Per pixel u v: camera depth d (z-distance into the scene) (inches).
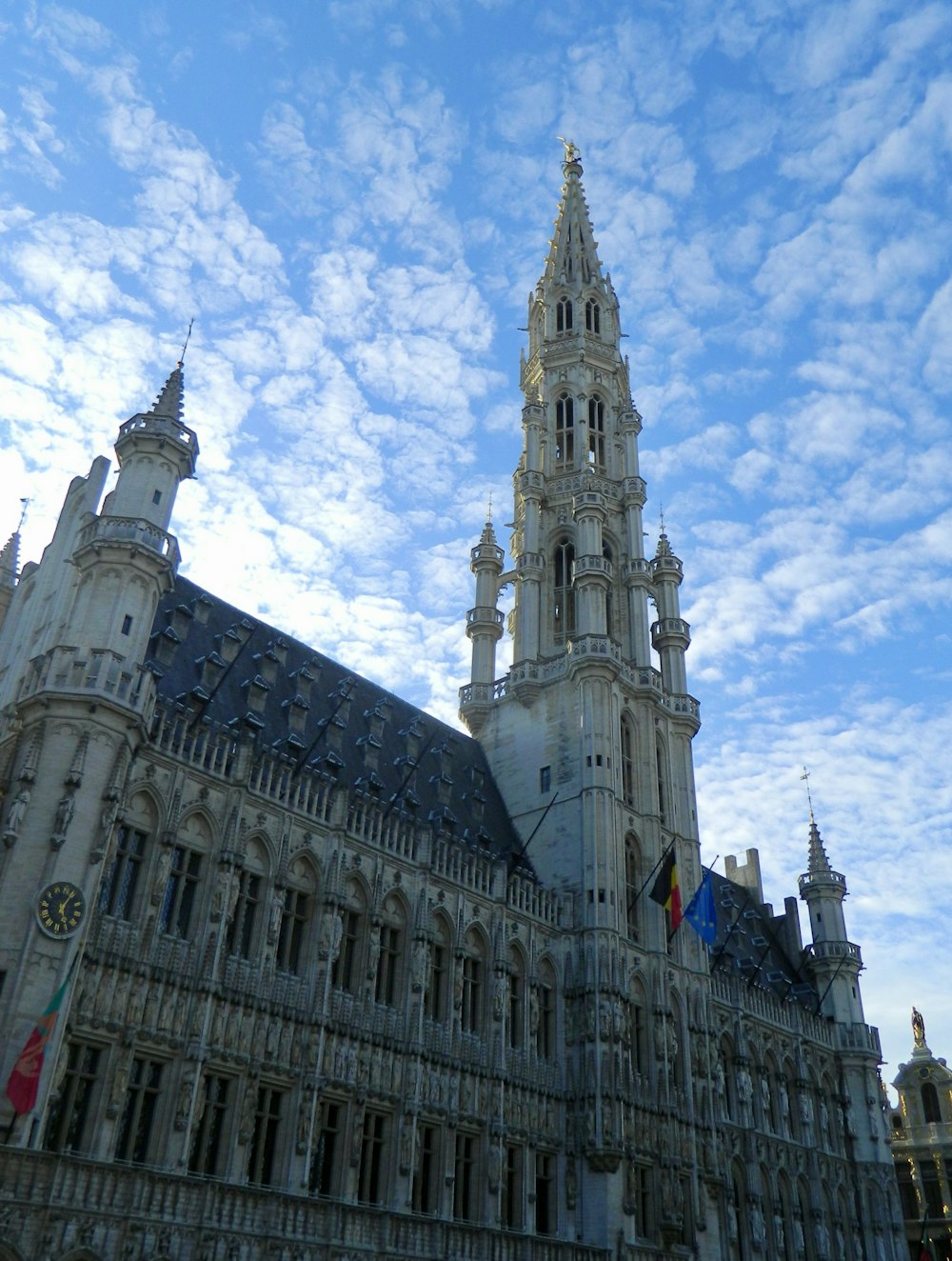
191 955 1587.1
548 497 3041.3
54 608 1795.0
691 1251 2111.2
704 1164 2255.2
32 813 1441.9
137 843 1594.5
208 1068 1545.3
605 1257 1909.4
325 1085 1675.7
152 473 1782.7
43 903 1378.0
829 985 3243.1
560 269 3499.0
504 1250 1736.0
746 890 3636.8
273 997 1672.0
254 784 1771.7
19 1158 1201.4
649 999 2311.8
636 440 3164.4
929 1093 3730.3
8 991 1325.0
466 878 2113.7
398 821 2017.7
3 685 1823.3
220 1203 1381.6
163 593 1740.9
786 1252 2581.2
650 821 2536.9
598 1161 2023.9
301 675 2255.2
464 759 2608.3
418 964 1911.9
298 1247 1445.6
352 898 1882.4
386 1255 1553.9
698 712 2829.7
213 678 2020.2
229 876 1656.0
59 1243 1200.8
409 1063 1828.2
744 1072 2672.2
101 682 1531.7
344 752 2198.6
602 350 3297.2
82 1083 1411.2
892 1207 2952.8
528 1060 2076.8
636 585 2866.6
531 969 2169.0
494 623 2950.3
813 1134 2854.3
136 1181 1300.4
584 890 2308.1
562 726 2564.0
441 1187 1811.0
